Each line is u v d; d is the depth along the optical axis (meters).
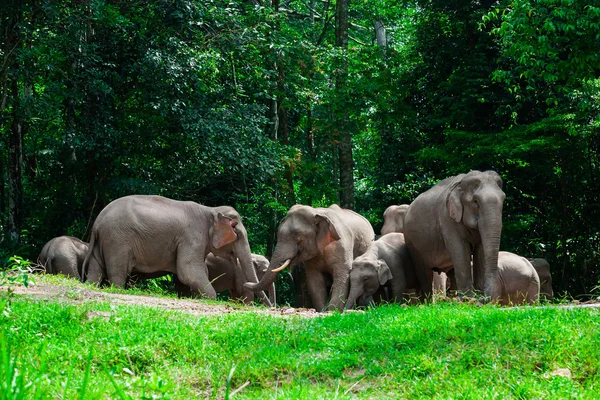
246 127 22.12
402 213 19.39
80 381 6.18
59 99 19.34
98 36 21.52
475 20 25.95
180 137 22.34
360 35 38.09
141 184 21.34
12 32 18.55
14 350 7.20
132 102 22.52
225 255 16.84
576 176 25.00
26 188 23.39
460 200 13.39
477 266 13.73
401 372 6.95
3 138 21.62
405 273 15.88
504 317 8.05
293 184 28.89
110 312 9.70
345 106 25.78
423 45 28.14
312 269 16.02
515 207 26.09
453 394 6.11
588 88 21.45
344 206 26.28
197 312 11.14
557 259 25.42
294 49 25.05
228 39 22.06
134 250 15.88
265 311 11.95
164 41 21.27
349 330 8.59
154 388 5.17
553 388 6.03
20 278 9.22
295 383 6.74
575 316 7.82
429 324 8.08
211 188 24.92
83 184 22.05
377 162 29.91
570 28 15.60
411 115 27.11
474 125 26.44
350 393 6.57
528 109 25.77
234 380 7.16
